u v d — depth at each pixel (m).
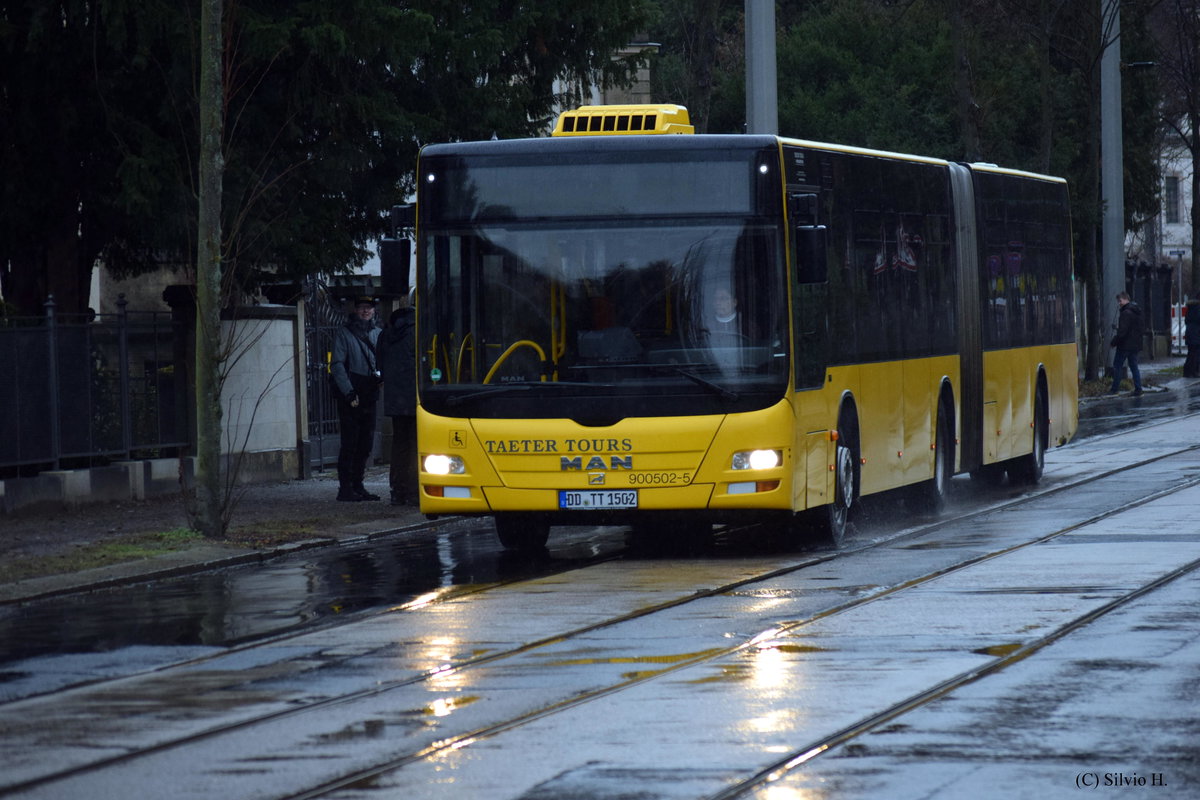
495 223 25.59
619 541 29.25
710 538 29.34
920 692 15.09
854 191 28.58
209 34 28.11
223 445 38.97
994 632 18.22
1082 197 86.38
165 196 32.56
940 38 90.88
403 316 34.12
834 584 22.61
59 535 28.91
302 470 41.75
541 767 12.57
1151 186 96.25
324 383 43.88
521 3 37.34
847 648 17.48
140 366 35.81
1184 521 28.72
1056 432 41.16
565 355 25.31
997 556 25.06
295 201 34.41
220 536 28.66
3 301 33.75
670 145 25.45
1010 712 14.16
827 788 11.82
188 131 33.09
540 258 25.47
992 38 87.88
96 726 14.30
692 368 25.12
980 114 65.75
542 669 16.66
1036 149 89.44
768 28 43.12
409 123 34.62
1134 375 74.25
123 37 31.02
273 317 40.75
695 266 25.23
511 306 25.48
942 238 33.16
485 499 25.48
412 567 25.73
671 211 25.36
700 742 13.31
